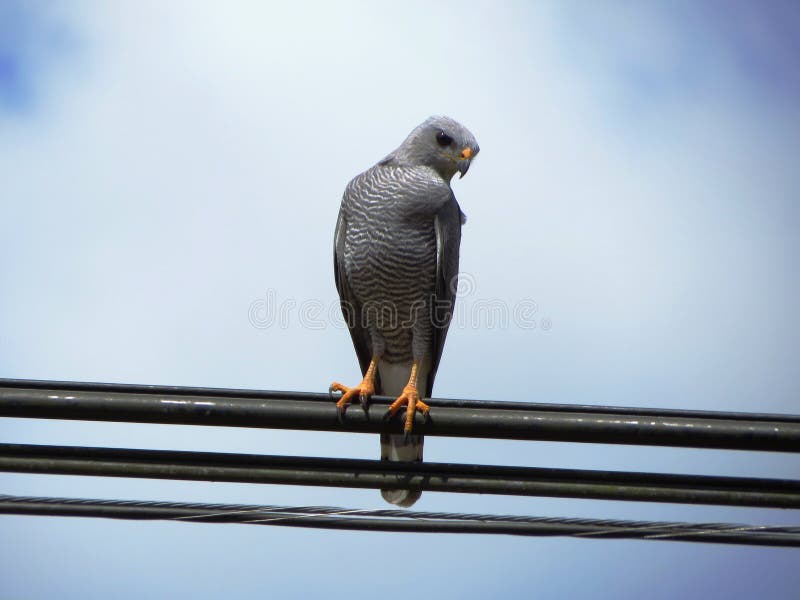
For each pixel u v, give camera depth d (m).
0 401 9.52
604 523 9.45
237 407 9.88
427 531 9.45
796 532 9.38
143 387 9.74
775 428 9.59
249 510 9.43
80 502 9.25
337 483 9.91
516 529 9.41
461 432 10.20
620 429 9.73
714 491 9.77
